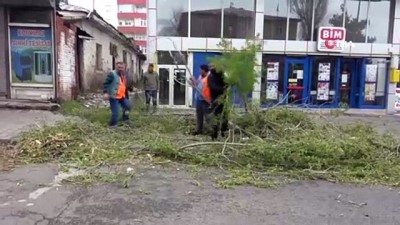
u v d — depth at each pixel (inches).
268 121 341.4
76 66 586.2
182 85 720.3
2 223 168.1
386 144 315.6
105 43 806.5
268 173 253.6
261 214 187.0
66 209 186.1
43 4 493.7
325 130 339.9
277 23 754.2
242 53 349.4
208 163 268.7
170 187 222.5
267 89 754.2
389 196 219.6
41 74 514.0
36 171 243.0
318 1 758.5
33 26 505.0
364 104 782.5
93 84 706.2
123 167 256.5
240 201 203.6
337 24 768.9
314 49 756.6
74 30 574.6
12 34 506.9
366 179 248.8
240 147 289.4
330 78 767.7
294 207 197.8
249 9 741.9
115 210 186.7
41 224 168.6
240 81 342.3
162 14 722.2
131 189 217.0
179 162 273.6
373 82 778.8
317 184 238.1
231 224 174.1
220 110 346.3
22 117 422.3
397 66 771.4
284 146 277.0
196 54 725.9
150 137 325.4
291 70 757.9
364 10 771.4
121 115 415.2
